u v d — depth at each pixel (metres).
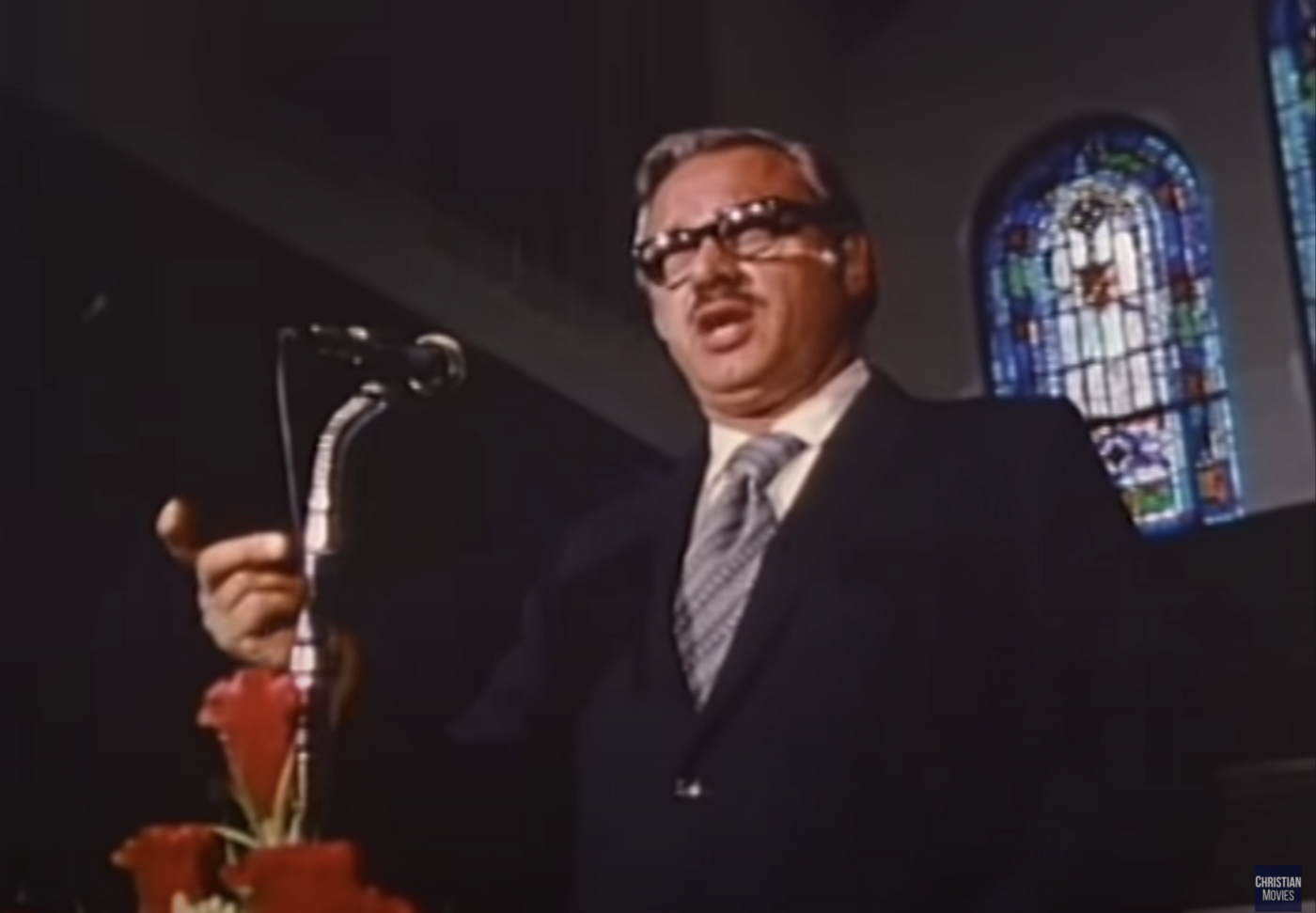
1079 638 2.73
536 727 2.84
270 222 3.12
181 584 3.02
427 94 3.12
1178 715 2.69
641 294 2.96
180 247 3.14
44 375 3.10
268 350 3.07
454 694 2.85
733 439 2.89
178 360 3.09
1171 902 2.64
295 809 2.34
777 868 2.71
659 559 2.87
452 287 3.03
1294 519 2.75
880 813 2.70
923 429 2.85
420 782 2.81
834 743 2.73
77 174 3.20
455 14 3.16
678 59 3.04
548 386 2.97
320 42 3.17
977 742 2.71
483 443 2.97
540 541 2.91
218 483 3.04
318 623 2.76
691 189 2.96
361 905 2.23
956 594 2.76
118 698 2.99
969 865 2.68
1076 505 2.78
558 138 3.04
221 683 2.47
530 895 2.79
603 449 2.93
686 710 2.79
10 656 3.01
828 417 2.87
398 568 2.92
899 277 2.93
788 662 2.77
